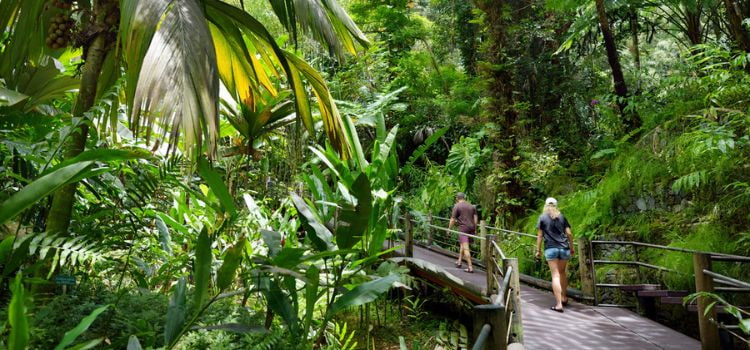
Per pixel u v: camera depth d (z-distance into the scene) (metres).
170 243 4.82
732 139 6.59
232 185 6.38
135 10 3.39
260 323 3.77
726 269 6.58
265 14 11.38
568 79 12.52
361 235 3.66
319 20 4.82
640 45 16.77
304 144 7.64
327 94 5.04
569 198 9.98
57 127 3.42
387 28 16.33
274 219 6.11
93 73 3.77
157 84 3.22
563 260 6.16
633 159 8.52
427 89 15.88
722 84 7.55
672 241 7.43
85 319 1.52
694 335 6.75
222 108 5.58
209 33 3.71
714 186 7.30
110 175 3.86
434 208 13.26
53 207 3.22
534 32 12.14
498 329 2.38
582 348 4.56
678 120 8.17
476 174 12.93
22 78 4.11
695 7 9.43
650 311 6.45
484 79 11.69
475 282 7.06
